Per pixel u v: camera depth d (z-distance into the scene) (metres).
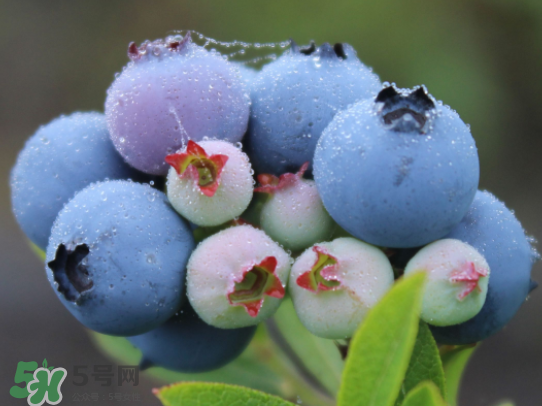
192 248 0.16
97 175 0.17
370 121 0.15
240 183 0.16
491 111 0.45
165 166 0.16
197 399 0.15
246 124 0.17
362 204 0.15
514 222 0.16
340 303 0.15
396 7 0.45
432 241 0.16
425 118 0.15
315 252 0.16
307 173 0.17
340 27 0.45
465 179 0.15
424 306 0.15
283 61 0.17
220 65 0.16
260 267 0.15
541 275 0.40
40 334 0.39
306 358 0.19
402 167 0.15
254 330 0.17
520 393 0.36
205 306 0.16
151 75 0.16
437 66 0.44
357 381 0.15
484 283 0.16
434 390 0.15
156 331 0.17
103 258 0.16
